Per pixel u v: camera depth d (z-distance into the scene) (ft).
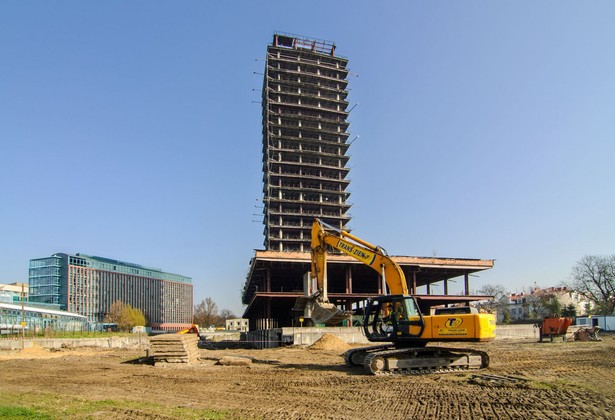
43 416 39.09
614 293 298.15
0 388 58.70
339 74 428.15
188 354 83.97
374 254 93.81
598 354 96.58
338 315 122.21
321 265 122.72
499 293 463.01
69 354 131.95
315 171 394.73
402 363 65.51
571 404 43.24
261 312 305.73
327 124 407.85
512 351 108.06
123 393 53.11
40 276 502.38
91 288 534.78
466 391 50.29
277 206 374.02
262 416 39.60
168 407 43.39
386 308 72.23
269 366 81.92
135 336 239.71
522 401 44.65
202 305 559.38
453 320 64.59
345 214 386.73
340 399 47.44
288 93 398.01
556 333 148.05
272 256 230.68
